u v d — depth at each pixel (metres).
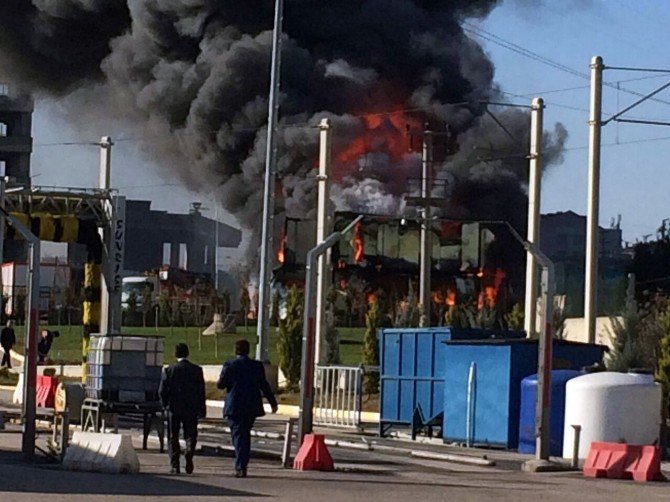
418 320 40.53
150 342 22.14
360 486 16.22
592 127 31.17
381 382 27.77
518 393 24.20
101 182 44.41
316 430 29.09
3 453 20.42
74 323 67.50
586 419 21.28
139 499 13.44
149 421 22.03
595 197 31.17
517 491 16.17
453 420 25.50
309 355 19.59
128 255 105.12
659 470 18.50
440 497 14.94
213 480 16.41
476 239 65.50
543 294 20.34
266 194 34.69
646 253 69.94
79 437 17.81
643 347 31.81
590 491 16.48
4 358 47.84
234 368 17.05
